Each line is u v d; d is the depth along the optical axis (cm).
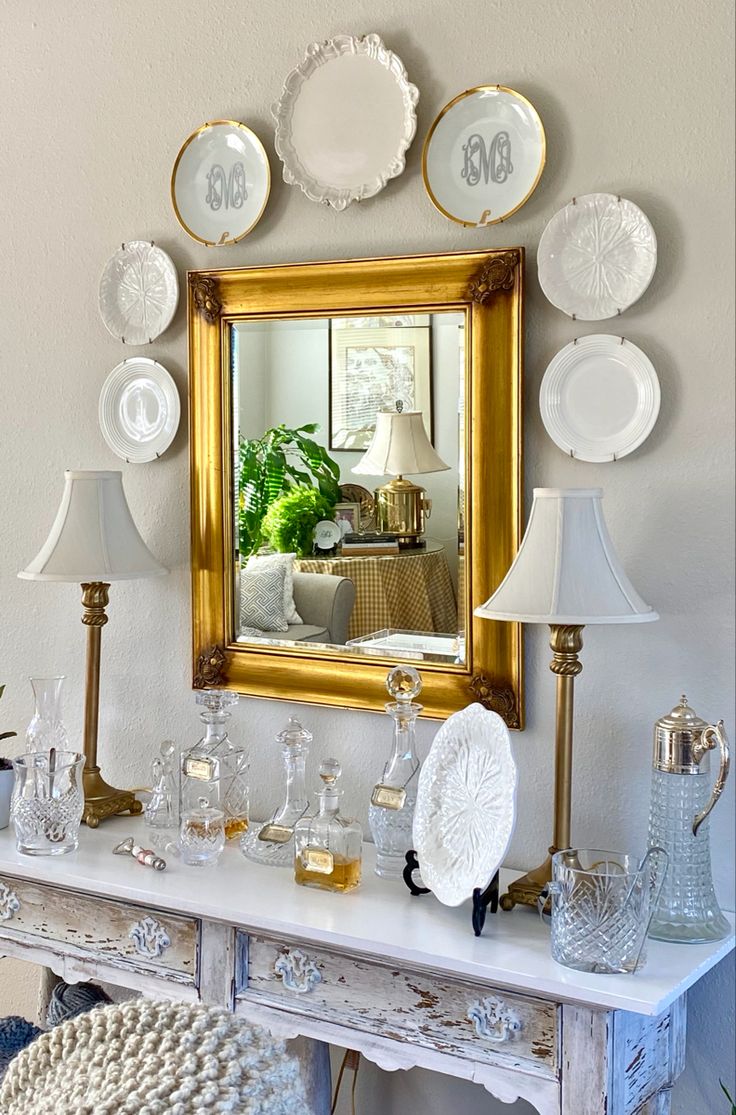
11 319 285
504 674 223
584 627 217
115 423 270
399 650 235
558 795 201
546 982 175
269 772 256
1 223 284
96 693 257
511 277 217
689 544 207
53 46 274
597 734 217
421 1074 245
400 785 218
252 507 251
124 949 223
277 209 246
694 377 205
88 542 244
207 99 255
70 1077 113
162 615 268
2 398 288
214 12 253
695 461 206
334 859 211
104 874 221
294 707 251
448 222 227
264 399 248
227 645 255
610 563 193
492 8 221
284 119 241
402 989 194
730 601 204
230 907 204
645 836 214
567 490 194
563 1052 179
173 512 265
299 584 246
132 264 265
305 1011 204
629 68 209
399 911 202
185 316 261
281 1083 113
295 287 241
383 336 233
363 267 232
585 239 212
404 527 233
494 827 193
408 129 228
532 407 220
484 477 222
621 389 210
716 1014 210
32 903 234
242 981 210
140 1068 111
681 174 205
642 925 178
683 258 205
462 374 225
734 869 206
